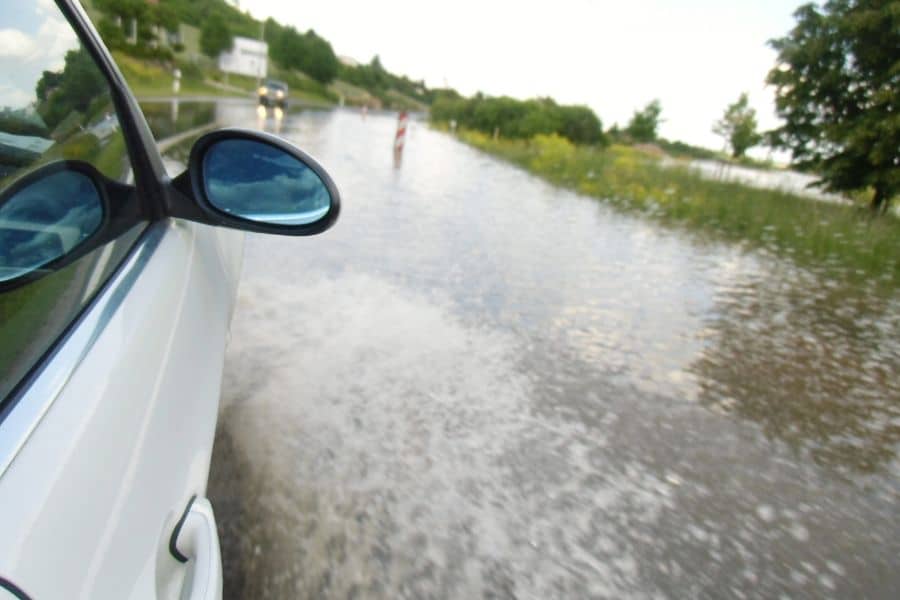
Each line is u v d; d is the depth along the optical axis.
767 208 11.15
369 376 3.39
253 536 2.15
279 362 3.42
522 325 4.45
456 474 2.66
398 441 2.84
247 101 32.78
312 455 2.64
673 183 14.06
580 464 2.84
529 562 2.22
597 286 5.68
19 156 1.08
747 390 3.77
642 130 42.19
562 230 8.42
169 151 7.79
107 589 0.75
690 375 3.91
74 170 1.23
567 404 3.38
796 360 4.30
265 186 1.58
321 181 1.58
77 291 1.07
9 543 0.64
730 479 2.85
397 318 4.27
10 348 0.84
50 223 1.10
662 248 7.88
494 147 30.08
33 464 0.73
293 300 4.36
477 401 3.29
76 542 0.72
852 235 9.05
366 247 5.94
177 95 20.75
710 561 2.32
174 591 0.97
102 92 1.43
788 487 2.83
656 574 2.23
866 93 13.38
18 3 1.16
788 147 15.22
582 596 2.10
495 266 5.94
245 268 4.91
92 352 0.96
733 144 29.36
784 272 7.10
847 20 12.61
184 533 1.04
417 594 2.02
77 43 1.36
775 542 2.46
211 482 2.38
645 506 2.60
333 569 2.06
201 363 1.43
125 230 1.37
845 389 3.89
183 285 1.47
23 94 1.13
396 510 2.38
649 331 4.62
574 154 22.33
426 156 18.70
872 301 6.07
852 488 2.87
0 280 0.93
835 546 2.46
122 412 0.93
